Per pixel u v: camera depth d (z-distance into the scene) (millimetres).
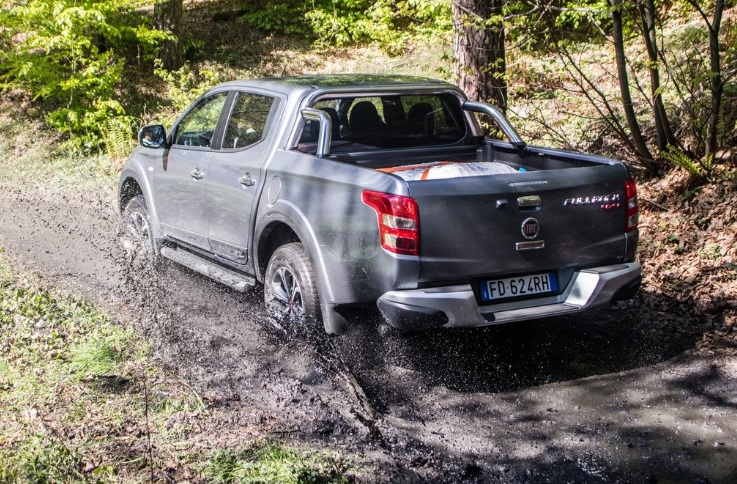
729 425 3967
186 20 19297
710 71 6965
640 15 7539
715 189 7199
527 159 5520
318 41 17641
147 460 3512
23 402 4098
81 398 4152
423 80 5781
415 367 4754
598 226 4586
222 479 3355
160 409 4066
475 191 4211
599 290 4527
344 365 4746
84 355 4691
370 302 4406
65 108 12977
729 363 4715
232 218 5516
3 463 3422
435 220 4152
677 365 4750
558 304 4508
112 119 12594
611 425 4012
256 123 5434
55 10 12406
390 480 3461
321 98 5195
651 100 8750
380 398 4352
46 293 5832
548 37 8211
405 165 5402
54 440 3602
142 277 6582
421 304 4145
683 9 10336
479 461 3666
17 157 12688
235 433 3828
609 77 10797
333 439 3846
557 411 4188
